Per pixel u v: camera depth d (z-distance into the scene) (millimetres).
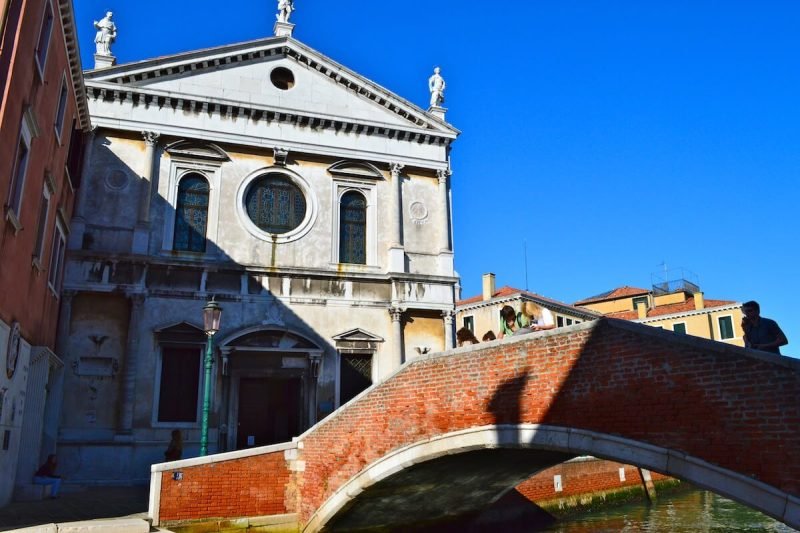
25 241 14242
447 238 24125
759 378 8141
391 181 24109
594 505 24219
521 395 11203
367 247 23484
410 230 23984
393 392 13625
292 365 21297
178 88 22188
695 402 8789
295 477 15547
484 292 46562
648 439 9281
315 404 21156
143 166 21453
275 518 14961
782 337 8648
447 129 24922
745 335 8969
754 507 7992
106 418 19359
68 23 16109
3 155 11930
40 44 14430
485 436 11602
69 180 19031
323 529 14953
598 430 9945
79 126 19844
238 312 21219
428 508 16625
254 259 21938
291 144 23047
